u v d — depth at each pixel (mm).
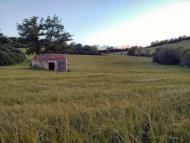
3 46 109000
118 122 5168
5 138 4918
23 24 112312
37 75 52625
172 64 111375
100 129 4891
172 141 4648
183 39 171250
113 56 150625
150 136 4688
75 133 4754
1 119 6699
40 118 6008
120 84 36438
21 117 6457
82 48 169125
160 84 34750
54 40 113000
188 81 38906
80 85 35219
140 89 26203
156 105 6445
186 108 6551
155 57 122250
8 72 61875
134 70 83188
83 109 6375
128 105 6613
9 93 24516
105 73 64688
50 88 30062
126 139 4516
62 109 6742
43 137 4859
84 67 94688
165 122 5277
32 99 21047
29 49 111188
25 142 4617
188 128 4895
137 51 160625
